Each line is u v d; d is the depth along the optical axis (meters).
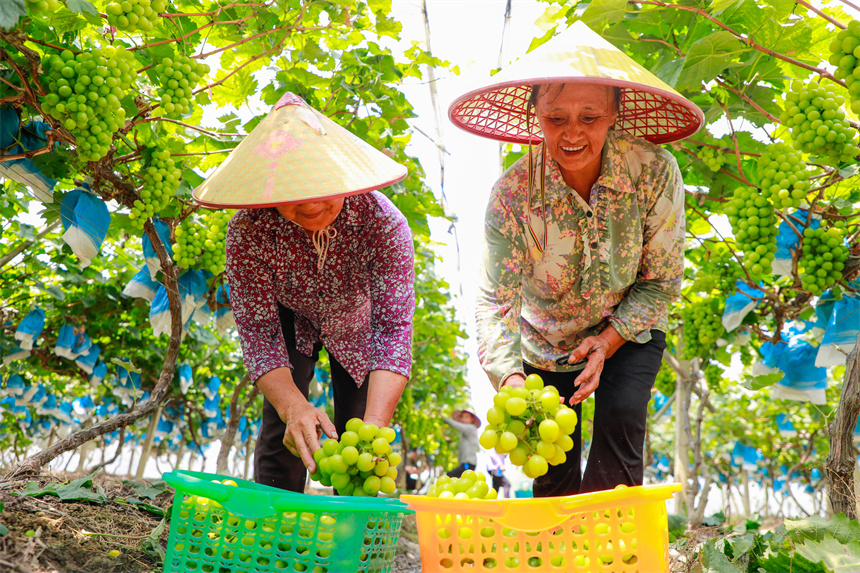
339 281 2.76
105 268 6.18
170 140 3.60
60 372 7.18
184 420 10.00
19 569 1.90
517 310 2.56
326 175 2.10
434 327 7.34
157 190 3.16
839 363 3.77
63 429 10.65
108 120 2.56
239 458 14.09
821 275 3.34
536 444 1.95
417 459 14.01
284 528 1.88
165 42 2.92
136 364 7.42
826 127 2.67
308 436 2.28
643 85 2.07
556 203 2.51
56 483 2.84
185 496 1.92
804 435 11.04
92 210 3.23
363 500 1.83
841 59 2.37
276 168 2.12
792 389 4.29
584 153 2.30
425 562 1.87
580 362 2.80
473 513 1.78
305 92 4.02
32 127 2.89
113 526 2.50
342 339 3.00
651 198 2.48
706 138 3.52
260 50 3.66
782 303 4.00
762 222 3.23
